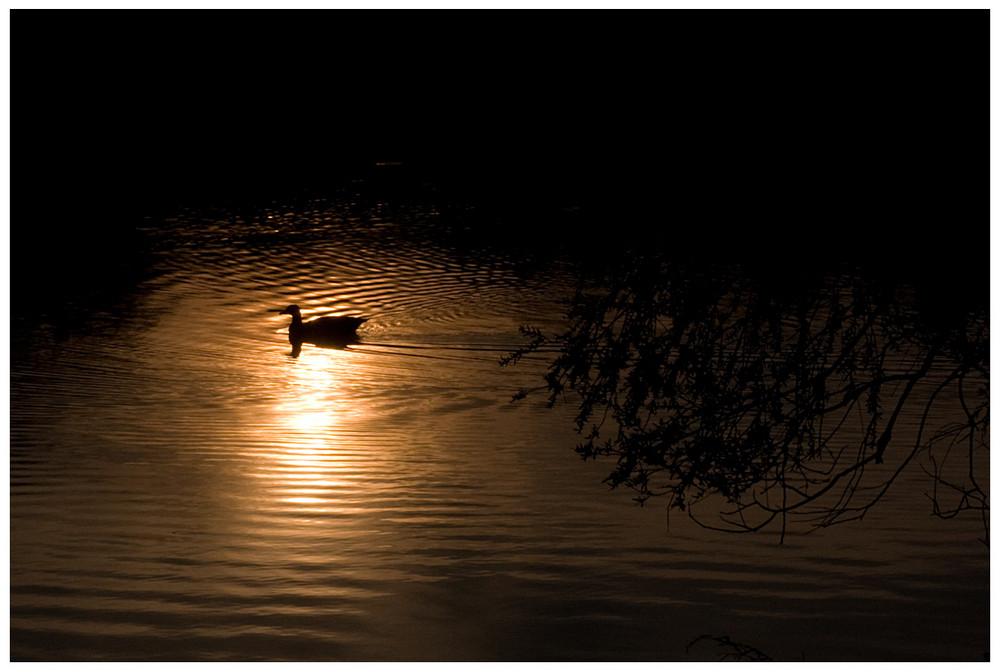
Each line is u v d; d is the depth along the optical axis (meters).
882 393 26.02
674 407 12.91
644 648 13.41
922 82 15.12
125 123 74.25
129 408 25.83
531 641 13.63
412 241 50.47
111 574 15.61
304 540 17.05
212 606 14.52
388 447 22.53
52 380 28.58
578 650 13.38
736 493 12.96
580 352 12.97
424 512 18.34
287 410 25.94
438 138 68.50
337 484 19.97
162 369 30.23
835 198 13.94
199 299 40.22
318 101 73.50
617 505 18.67
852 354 13.00
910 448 21.92
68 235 51.47
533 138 59.19
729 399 12.78
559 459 21.56
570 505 18.70
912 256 13.01
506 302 39.53
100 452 21.95
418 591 15.08
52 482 19.88
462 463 21.31
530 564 16.08
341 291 41.47
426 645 13.45
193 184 64.44
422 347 33.44
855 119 15.57
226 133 73.69
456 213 56.66
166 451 22.09
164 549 16.58
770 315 12.96
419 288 41.88
